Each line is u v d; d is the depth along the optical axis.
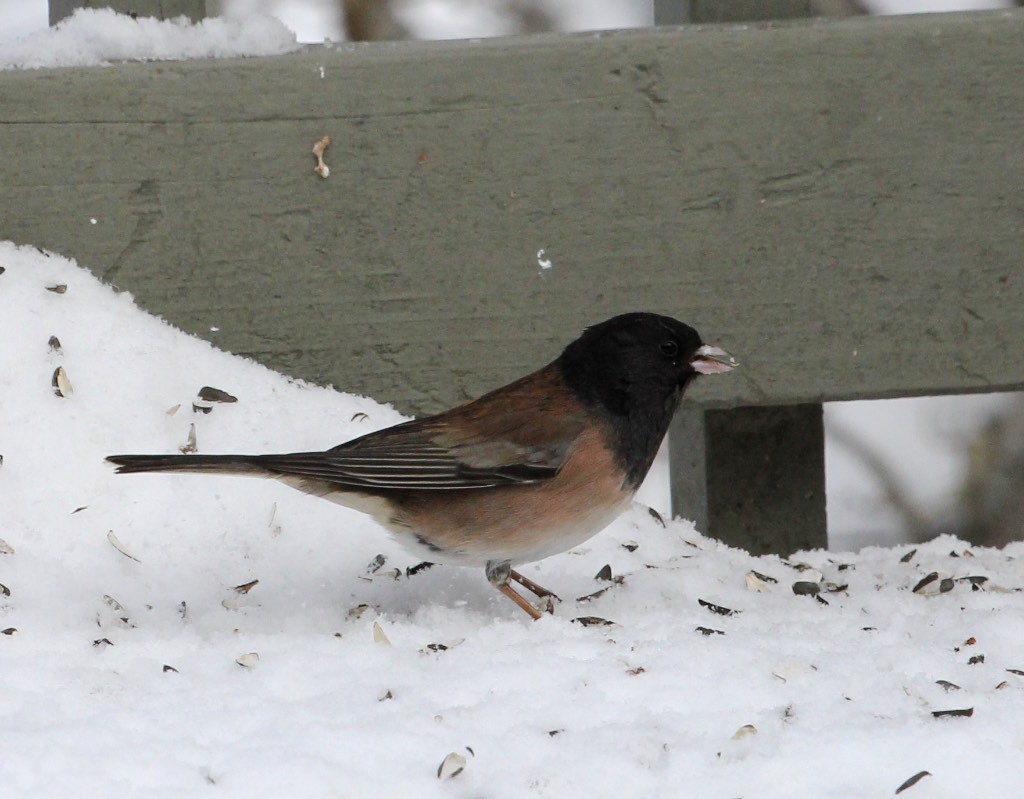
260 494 9.14
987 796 5.98
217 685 6.95
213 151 9.74
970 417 15.09
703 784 6.05
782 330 10.12
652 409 8.51
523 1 14.64
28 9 14.77
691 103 9.87
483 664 7.24
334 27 14.42
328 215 9.86
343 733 6.33
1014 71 9.95
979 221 10.09
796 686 7.02
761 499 10.95
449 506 8.23
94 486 8.91
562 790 6.00
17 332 9.45
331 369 10.02
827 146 9.96
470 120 9.80
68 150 9.67
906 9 14.48
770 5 10.30
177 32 9.91
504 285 9.98
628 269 10.01
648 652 7.43
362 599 8.64
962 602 8.88
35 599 8.19
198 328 9.92
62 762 5.95
